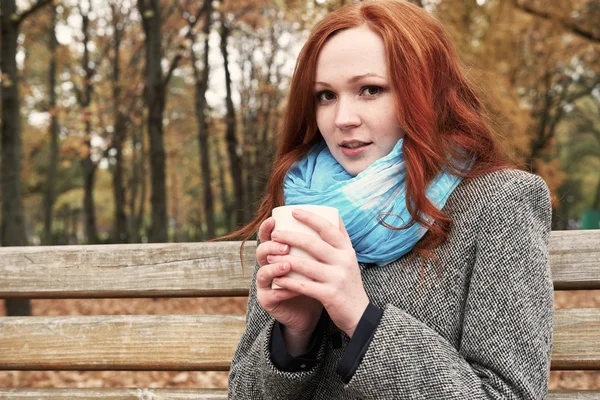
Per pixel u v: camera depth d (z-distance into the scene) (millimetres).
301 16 7391
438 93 1369
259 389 1367
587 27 9703
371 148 1360
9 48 6902
